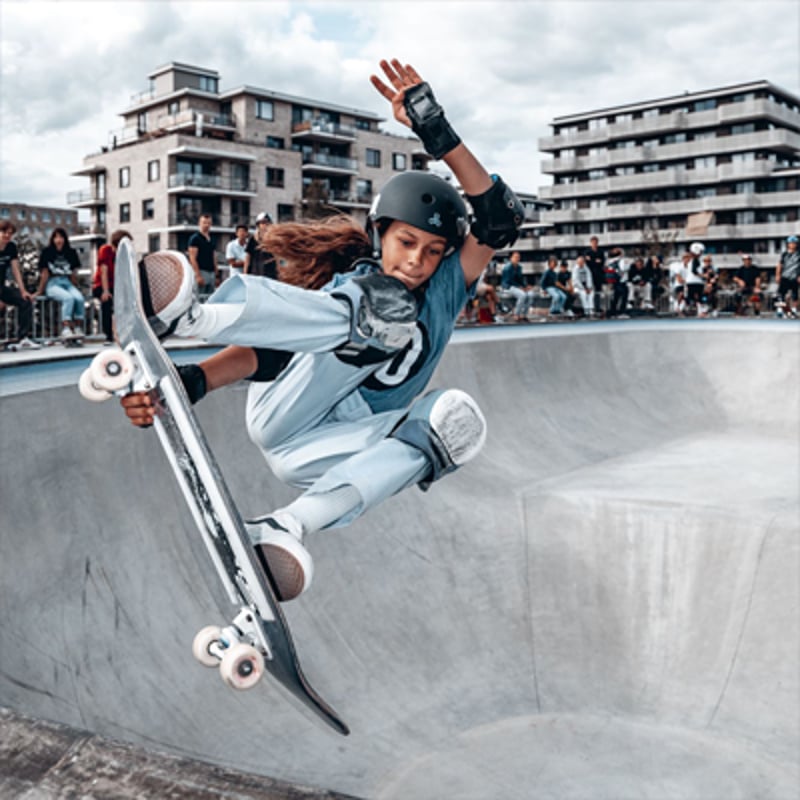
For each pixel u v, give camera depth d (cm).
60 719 466
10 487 529
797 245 1861
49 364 852
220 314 165
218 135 4766
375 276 189
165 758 191
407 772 639
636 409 1374
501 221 206
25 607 504
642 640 807
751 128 6122
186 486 173
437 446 194
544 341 1326
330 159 4966
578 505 914
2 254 1017
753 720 711
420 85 200
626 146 6675
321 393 196
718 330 1462
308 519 181
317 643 717
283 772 588
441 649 779
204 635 174
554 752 685
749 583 800
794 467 1084
